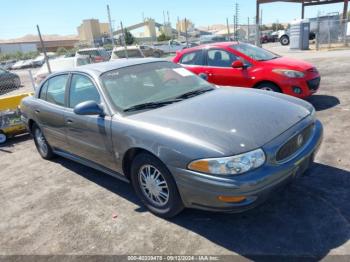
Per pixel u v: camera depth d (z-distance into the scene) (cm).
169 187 309
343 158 418
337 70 1116
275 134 289
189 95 385
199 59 746
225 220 319
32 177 487
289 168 286
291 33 2194
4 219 377
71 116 410
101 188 421
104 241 311
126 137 329
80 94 407
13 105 691
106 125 353
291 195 346
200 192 278
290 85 632
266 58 704
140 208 362
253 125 295
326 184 361
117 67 407
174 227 319
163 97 376
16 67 3466
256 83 667
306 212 316
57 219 360
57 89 459
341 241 273
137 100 368
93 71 399
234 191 262
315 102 715
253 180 262
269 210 325
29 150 623
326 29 2233
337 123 555
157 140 300
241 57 687
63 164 524
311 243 275
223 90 405
